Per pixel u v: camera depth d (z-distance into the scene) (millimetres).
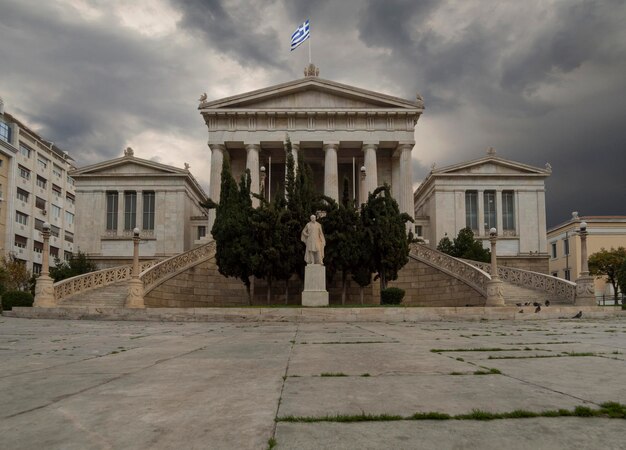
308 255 26438
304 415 4234
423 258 36250
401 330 15375
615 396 4840
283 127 50312
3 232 59312
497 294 27562
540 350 8977
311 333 14281
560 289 29594
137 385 5719
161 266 32688
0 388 5605
